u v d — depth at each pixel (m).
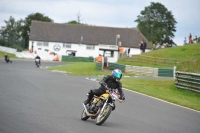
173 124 15.59
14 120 12.98
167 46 75.06
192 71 38.62
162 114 18.28
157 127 14.40
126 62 60.03
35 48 109.88
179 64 43.25
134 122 15.05
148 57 58.88
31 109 15.96
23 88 24.61
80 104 18.91
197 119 17.95
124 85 31.70
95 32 112.00
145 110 19.06
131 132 12.74
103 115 13.51
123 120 15.30
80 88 27.25
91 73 47.25
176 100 24.86
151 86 33.53
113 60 62.22
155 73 48.53
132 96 24.97
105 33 111.56
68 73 46.41
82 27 113.19
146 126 14.36
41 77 35.62
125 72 51.09
